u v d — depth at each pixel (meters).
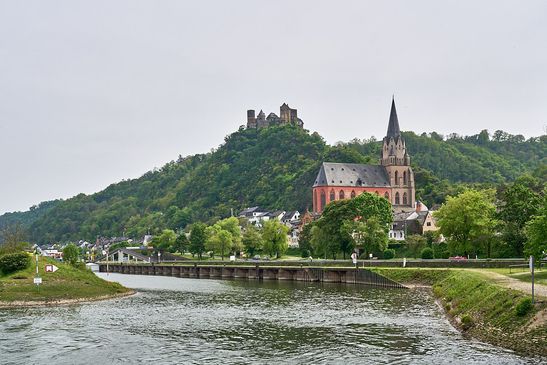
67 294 106.94
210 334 69.38
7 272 115.38
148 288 141.12
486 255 147.25
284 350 59.56
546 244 83.88
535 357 51.31
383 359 54.31
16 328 74.50
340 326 73.12
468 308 74.25
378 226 170.75
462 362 51.16
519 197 137.25
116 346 62.62
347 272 146.00
